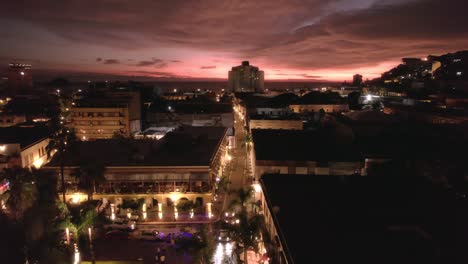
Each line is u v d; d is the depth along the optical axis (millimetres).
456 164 41656
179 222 44875
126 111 88188
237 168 71188
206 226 42844
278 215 25234
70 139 55812
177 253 34469
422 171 41812
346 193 29344
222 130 76188
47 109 104438
